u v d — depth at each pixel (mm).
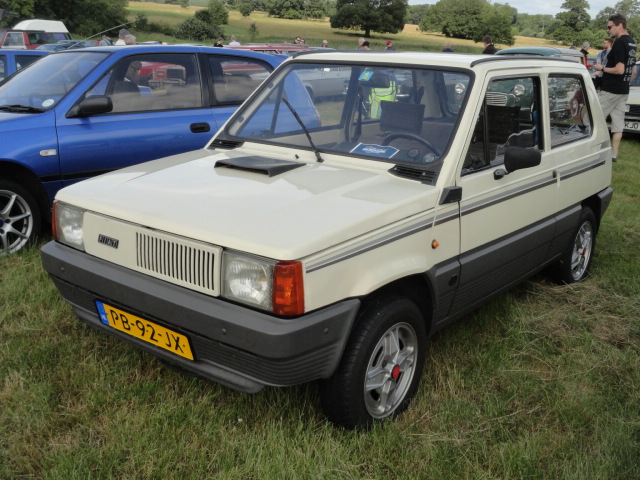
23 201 4844
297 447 2740
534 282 4879
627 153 11344
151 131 5395
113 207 2852
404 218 2854
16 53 9250
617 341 4043
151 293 2656
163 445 2709
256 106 3930
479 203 3330
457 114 3264
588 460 2781
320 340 2508
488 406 3141
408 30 110125
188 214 2686
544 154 3982
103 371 3221
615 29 9469
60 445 2701
